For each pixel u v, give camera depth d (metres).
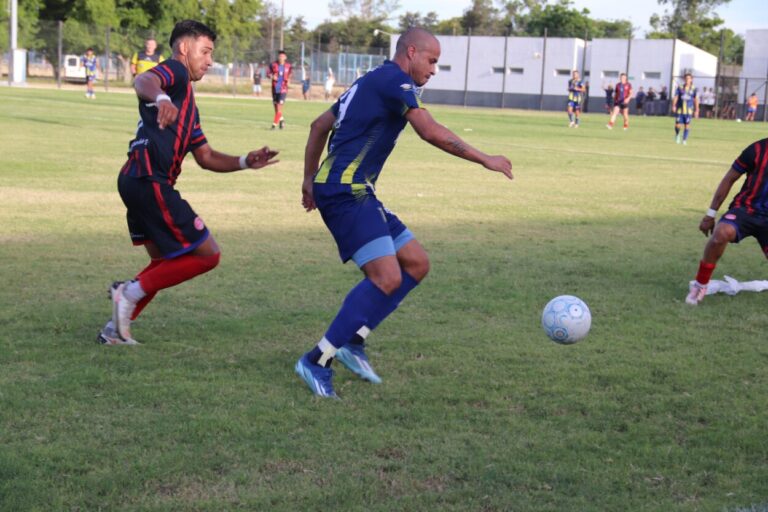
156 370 4.89
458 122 37.97
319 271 7.67
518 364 5.21
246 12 68.69
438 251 8.83
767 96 56.41
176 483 3.49
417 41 4.66
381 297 4.67
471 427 4.20
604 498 3.47
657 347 5.67
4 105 31.53
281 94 25.78
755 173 6.77
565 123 42.34
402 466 3.71
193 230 5.21
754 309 6.83
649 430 4.21
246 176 15.02
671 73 63.09
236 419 4.18
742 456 3.94
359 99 4.64
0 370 4.79
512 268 8.08
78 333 5.58
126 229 9.40
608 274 7.94
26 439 3.88
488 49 68.69
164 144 5.11
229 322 5.95
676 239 10.01
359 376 4.90
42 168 14.60
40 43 54.91
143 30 57.97
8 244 8.41
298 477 3.58
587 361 5.31
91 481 3.46
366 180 4.74
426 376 4.96
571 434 4.14
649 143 28.83
